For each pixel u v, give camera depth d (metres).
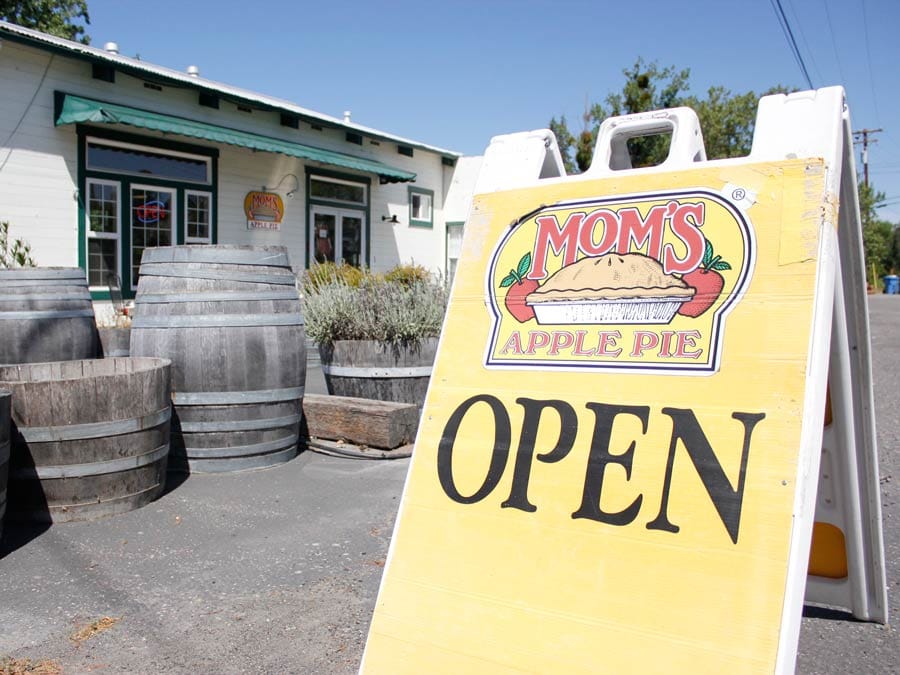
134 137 11.45
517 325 2.37
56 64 10.45
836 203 2.06
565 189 2.47
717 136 16.98
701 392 2.00
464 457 2.27
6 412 4.11
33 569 3.79
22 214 10.20
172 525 4.41
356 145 15.70
